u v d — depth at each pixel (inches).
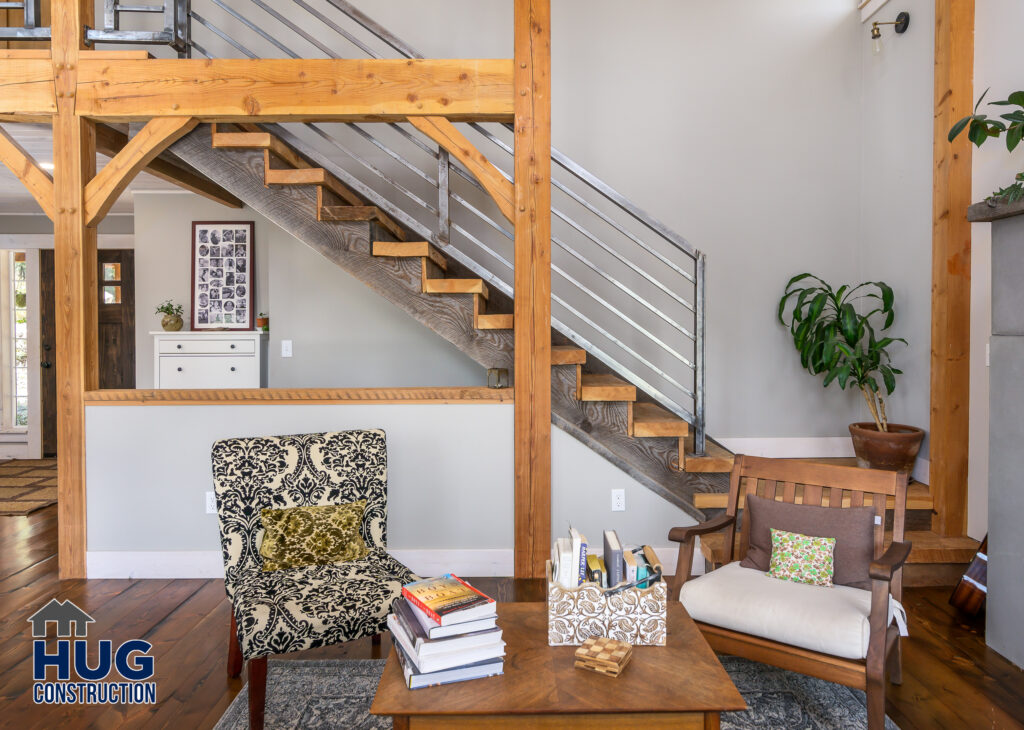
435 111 136.7
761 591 90.8
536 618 81.9
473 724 62.6
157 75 135.9
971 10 140.9
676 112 187.6
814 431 191.5
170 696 94.9
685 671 68.3
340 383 201.9
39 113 136.7
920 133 159.2
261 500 101.2
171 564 138.6
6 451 277.9
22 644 109.9
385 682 66.7
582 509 141.6
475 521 140.9
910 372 163.8
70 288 137.3
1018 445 100.9
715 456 144.6
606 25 187.0
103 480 138.8
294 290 201.3
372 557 103.8
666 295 188.5
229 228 230.4
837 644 81.8
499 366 145.8
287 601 86.8
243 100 136.2
